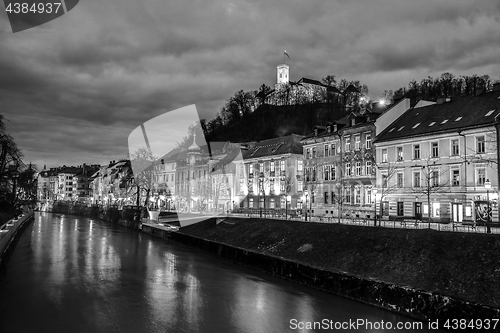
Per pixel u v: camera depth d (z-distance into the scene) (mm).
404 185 55375
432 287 27156
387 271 31188
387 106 66438
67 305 27172
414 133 54000
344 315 24734
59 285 32750
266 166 84250
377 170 59406
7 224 60094
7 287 32156
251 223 55156
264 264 38125
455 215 48844
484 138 46500
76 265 41781
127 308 26578
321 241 40438
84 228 87688
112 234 74688
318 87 172625
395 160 56938
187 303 27734
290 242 43906
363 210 61938
